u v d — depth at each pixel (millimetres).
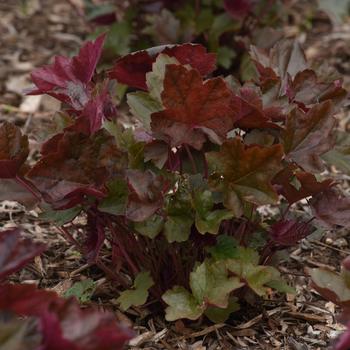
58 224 1599
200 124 1544
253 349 1666
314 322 1730
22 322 1279
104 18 2541
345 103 1682
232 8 2383
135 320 1710
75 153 1521
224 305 1537
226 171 1545
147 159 1563
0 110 2375
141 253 1674
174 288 1598
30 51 2717
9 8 3025
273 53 1743
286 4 2793
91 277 1805
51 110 2391
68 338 1289
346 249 1930
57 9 3041
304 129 1580
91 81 1746
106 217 1621
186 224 1567
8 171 1562
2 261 1364
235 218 1693
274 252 1698
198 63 1673
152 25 2453
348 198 1600
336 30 2947
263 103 1632
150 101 1604
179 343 1665
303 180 1571
